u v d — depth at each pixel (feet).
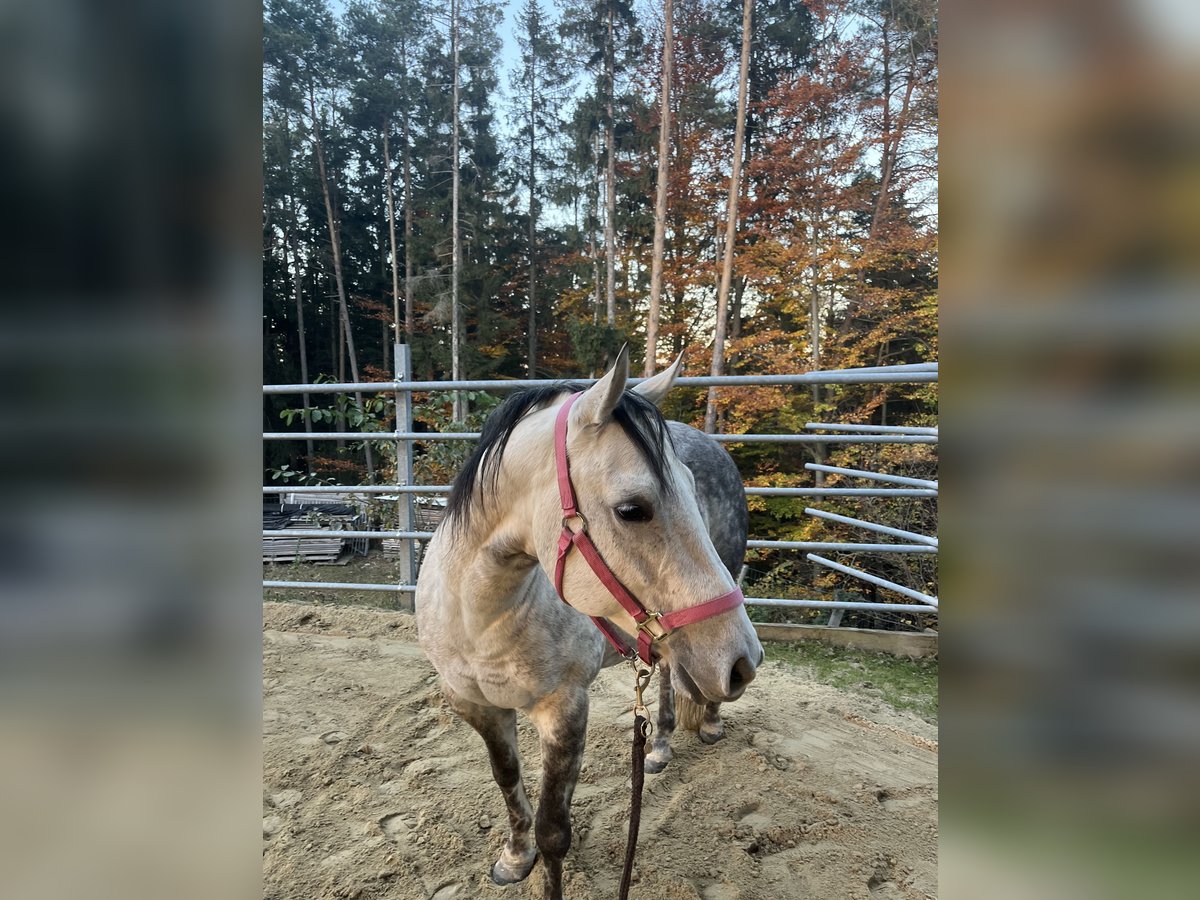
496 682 5.52
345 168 65.72
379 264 67.05
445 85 61.46
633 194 46.55
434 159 59.52
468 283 57.82
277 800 8.00
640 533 4.33
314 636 13.48
